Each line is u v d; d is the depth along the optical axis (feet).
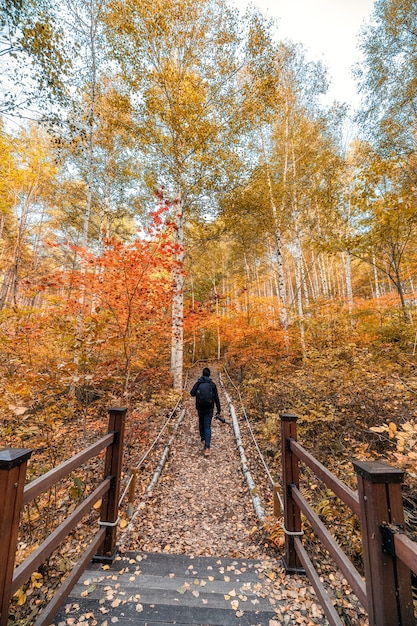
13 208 47.67
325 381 17.03
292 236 45.16
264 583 7.33
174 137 27.02
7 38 14.49
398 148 23.80
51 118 18.13
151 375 23.80
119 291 16.65
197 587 7.14
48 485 5.01
